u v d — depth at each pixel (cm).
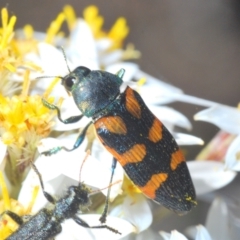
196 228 9
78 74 8
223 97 12
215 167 9
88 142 8
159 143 8
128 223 8
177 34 13
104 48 10
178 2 13
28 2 12
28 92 8
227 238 9
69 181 8
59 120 8
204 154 9
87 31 9
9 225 8
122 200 8
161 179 8
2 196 8
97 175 8
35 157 8
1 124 8
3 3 12
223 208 9
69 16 10
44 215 8
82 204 8
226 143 9
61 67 9
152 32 13
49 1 12
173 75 13
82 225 8
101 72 8
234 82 12
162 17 13
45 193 8
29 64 8
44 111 8
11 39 9
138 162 8
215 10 13
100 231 8
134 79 9
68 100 8
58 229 8
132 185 8
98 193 8
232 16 13
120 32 10
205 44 13
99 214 8
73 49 9
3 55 8
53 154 8
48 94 8
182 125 9
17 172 8
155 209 9
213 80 12
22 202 8
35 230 8
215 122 9
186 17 13
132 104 8
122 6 13
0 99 8
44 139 8
